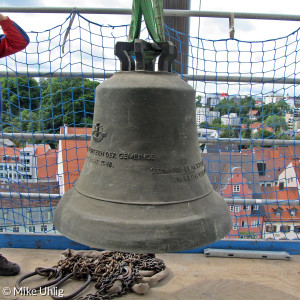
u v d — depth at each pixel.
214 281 2.71
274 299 2.48
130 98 1.55
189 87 1.69
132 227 1.44
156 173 1.57
